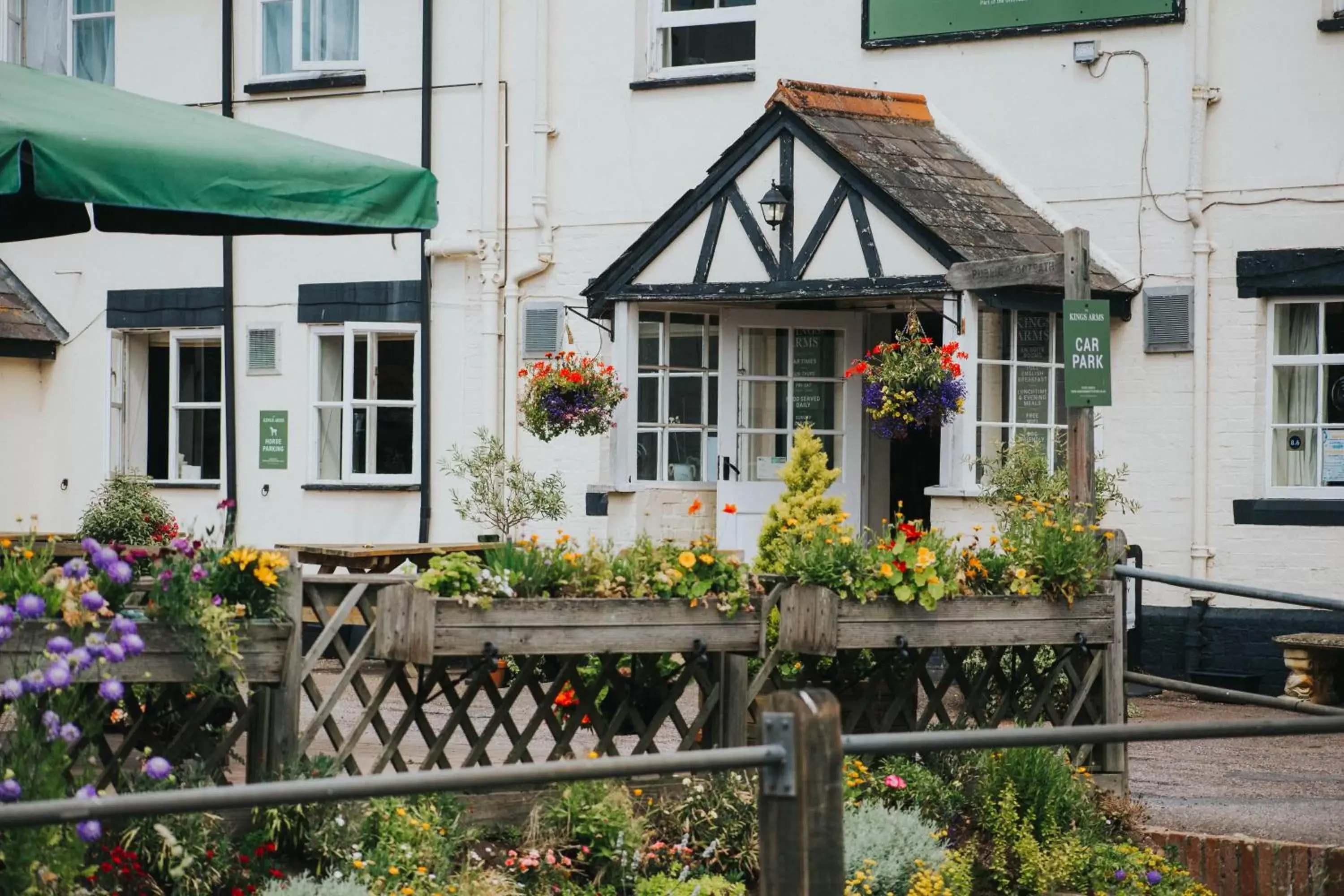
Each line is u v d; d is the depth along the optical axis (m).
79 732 5.63
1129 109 12.73
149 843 5.95
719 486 13.01
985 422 11.96
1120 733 4.59
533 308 14.48
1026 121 13.07
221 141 6.88
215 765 6.30
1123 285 12.60
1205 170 12.48
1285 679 12.09
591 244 14.37
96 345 15.91
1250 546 12.29
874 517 13.73
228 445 15.43
